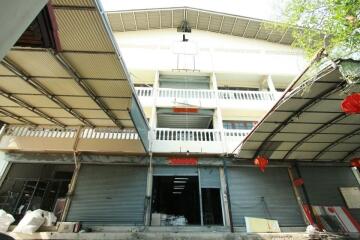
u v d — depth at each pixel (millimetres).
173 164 10969
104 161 10758
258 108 13203
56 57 5562
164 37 16906
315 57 5926
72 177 10477
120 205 10031
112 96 7328
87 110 8258
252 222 9953
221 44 17000
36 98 7504
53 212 9875
